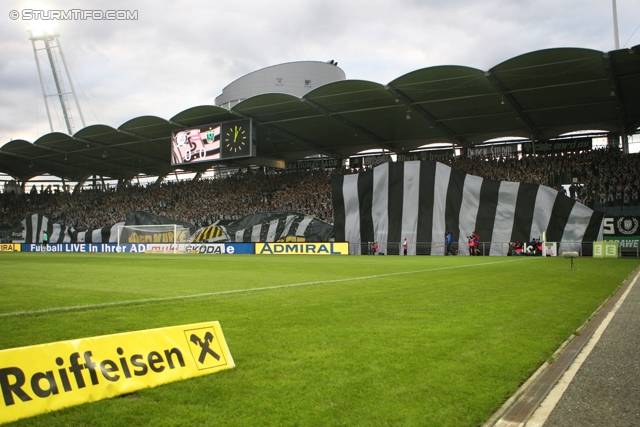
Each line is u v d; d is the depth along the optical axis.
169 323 7.59
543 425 3.84
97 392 4.25
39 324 7.47
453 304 9.66
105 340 4.50
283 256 35.59
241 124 41.38
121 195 61.75
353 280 14.90
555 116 39.12
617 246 29.00
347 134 46.09
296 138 47.09
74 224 59.97
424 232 35.62
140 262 27.00
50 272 19.22
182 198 56.41
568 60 28.69
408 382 4.71
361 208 37.88
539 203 32.59
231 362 5.25
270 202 49.62
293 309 9.03
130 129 45.59
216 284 14.23
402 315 8.36
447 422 3.81
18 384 3.88
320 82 64.75
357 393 4.41
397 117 41.00
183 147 44.25
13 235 57.19
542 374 5.09
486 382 4.74
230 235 44.00
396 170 36.84
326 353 5.75
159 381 4.64
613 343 6.52
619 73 30.27
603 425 3.85
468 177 34.72
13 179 69.00
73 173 66.62
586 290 12.27
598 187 36.50
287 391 4.45
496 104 36.97
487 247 33.62
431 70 30.89
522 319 8.00
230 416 3.89
